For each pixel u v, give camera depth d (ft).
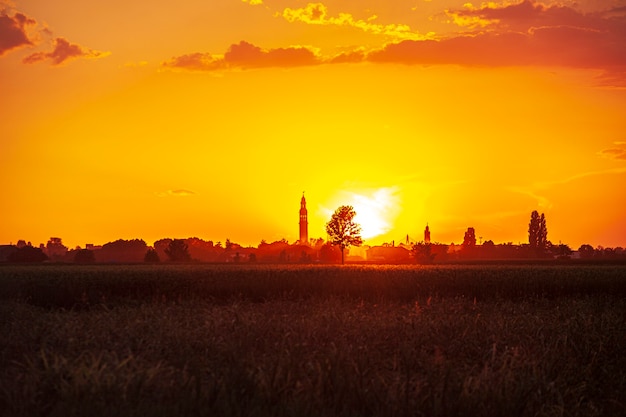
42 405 35.01
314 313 71.20
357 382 38.09
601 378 46.52
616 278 134.31
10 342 51.57
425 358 47.44
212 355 46.52
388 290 122.01
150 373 38.27
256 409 33.53
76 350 47.88
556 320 67.97
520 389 38.14
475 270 159.33
